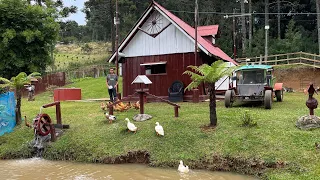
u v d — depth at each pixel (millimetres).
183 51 19703
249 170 9172
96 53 66250
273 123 11516
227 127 11438
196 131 11438
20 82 14133
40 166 10703
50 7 34000
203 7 53531
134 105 16031
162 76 20234
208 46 21156
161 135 11344
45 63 32406
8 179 9477
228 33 53938
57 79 34438
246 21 55781
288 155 9141
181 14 54469
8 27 29875
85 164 10766
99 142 11656
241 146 10008
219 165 9570
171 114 14102
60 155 11461
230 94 15492
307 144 9523
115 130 12406
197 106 16344
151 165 10133
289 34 44156
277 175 8422
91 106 18453
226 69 11562
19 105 14367
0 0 29828
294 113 13188
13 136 13016
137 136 11641
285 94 23641
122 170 9984
